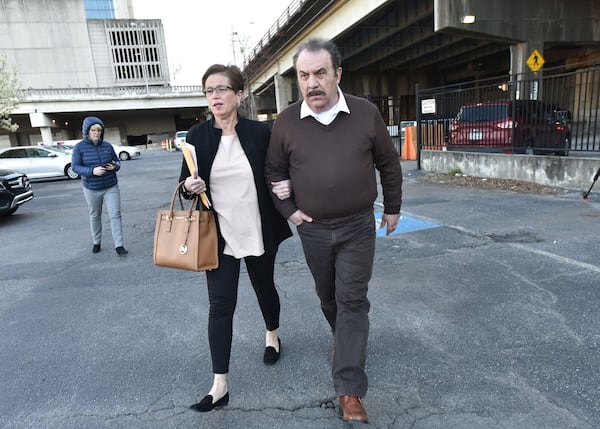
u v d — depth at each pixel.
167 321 3.67
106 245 6.32
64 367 3.01
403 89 44.47
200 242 2.38
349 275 2.37
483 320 3.33
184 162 2.56
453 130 11.33
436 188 9.26
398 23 24.69
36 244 6.67
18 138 62.53
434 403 2.43
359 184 2.28
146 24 83.81
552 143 9.94
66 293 4.44
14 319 3.86
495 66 40.00
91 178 5.60
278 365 2.90
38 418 2.47
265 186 2.55
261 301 2.88
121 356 3.12
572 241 4.97
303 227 2.45
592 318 3.24
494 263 4.47
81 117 67.56
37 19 73.44
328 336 3.26
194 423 2.38
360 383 2.24
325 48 2.14
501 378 2.62
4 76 22.61
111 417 2.46
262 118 58.38
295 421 2.36
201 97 60.81
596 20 19.69
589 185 7.76
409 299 3.78
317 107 2.19
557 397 2.42
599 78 7.55
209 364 2.98
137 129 72.31
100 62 81.19
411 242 5.37
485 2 18.09
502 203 7.25
